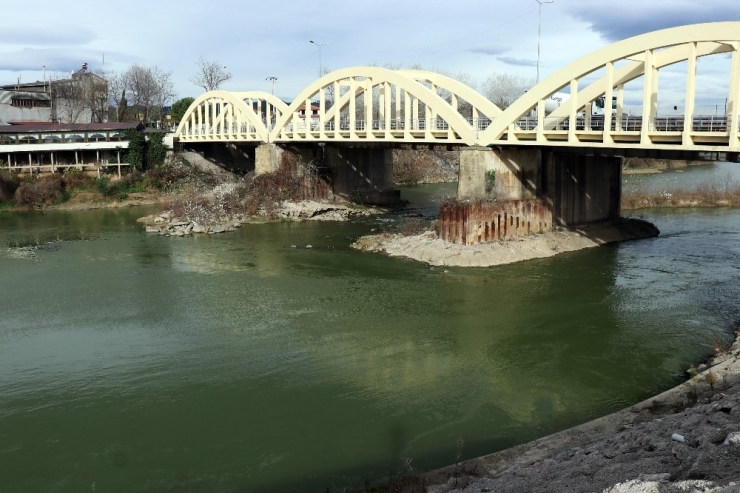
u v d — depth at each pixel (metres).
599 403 20.95
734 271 37.09
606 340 26.50
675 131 33.66
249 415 20.47
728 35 29.36
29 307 32.09
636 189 68.50
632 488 11.90
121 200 70.19
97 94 107.44
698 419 15.50
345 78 55.69
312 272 38.38
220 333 27.95
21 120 92.62
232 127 79.38
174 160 79.00
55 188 68.62
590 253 42.75
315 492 16.17
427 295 33.19
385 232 50.38
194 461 17.89
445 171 99.88
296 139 61.66
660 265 38.88
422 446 18.34
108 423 20.17
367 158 68.56
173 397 21.84
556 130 39.59
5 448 18.80
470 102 45.78
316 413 20.52
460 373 23.48
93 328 28.91
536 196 45.59
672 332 27.20
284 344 26.53
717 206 63.41
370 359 24.88
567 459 15.28
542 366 24.05
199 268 39.81
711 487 11.12
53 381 23.30
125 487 16.80
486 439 18.66
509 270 38.09
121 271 39.19
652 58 33.12
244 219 57.66
